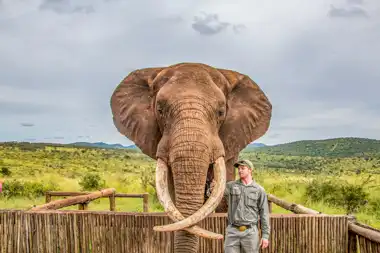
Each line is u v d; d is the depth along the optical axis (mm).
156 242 6145
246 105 6375
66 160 83375
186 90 5250
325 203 17500
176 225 4348
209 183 5695
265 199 5496
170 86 5387
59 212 6316
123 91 6582
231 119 6199
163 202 4645
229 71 6531
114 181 25938
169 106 5172
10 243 6379
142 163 89688
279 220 6145
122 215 6199
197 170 4691
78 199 8828
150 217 6156
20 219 6379
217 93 5387
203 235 4379
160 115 5352
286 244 6137
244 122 6285
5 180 21359
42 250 6328
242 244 5465
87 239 6262
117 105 6574
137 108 6336
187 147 4734
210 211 4555
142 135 6180
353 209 16219
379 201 16812
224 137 6172
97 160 90750
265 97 6578
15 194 20062
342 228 6160
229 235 5516
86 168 62594
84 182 23812
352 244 6113
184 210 4637
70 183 26016
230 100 6297
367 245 5816
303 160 120812
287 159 127062
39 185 21953
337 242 6148
